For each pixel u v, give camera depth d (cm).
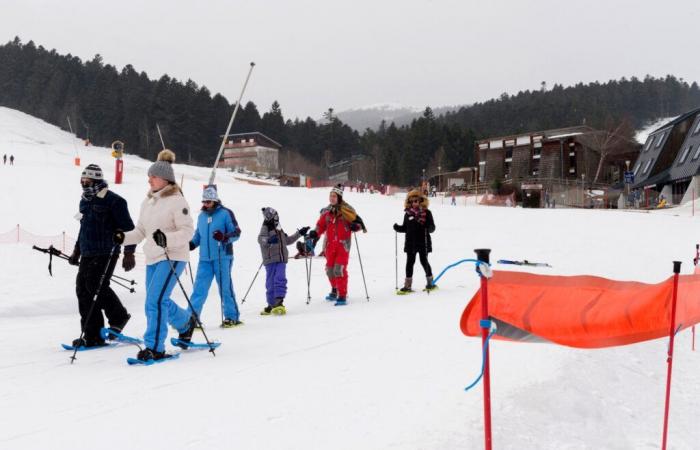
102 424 311
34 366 463
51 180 2559
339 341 541
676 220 2419
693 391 460
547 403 362
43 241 1372
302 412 327
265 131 12638
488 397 259
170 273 493
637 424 374
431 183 8838
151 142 11025
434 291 931
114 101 11662
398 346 504
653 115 16250
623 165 6650
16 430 303
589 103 14488
